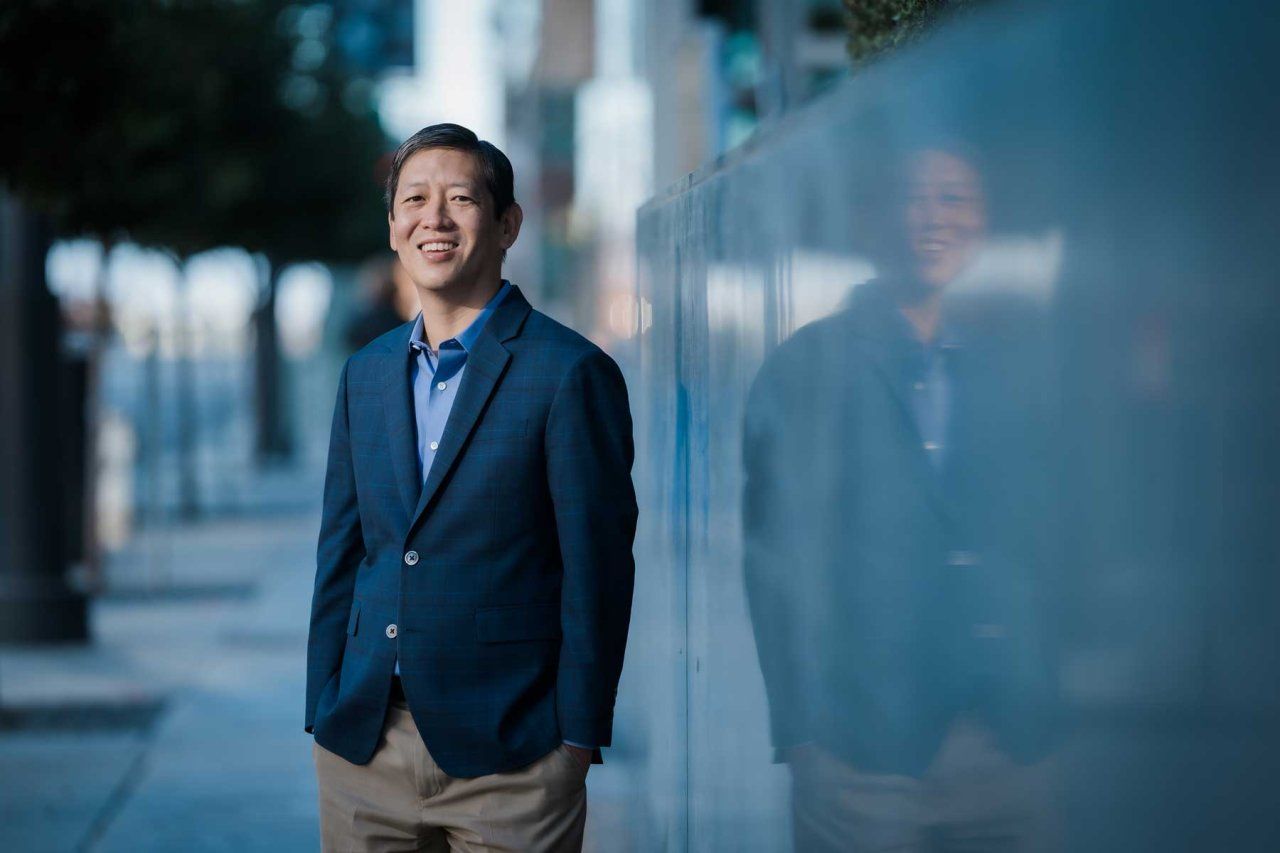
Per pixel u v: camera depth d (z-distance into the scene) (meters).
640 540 3.85
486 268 2.82
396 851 2.82
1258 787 0.96
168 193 11.14
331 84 18.42
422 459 2.78
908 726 1.59
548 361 2.72
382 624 2.75
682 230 2.98
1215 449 0.98
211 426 30.81
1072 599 1.17
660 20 11.13
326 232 18.92
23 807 5.98
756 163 2.27
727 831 2.58
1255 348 0.95
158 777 6.45
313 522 16.59
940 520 1.47
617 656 2.72
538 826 2.71
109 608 10.97
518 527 2.71
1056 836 1.21
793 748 2.12
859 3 2.89
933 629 1.50
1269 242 0.93
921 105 1.48
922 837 1.55
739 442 2.43
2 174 6.94
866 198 1.68
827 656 1.91
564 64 20.72
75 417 11.13
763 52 9.40
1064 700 1.19
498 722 2.68
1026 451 1.24
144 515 14.51
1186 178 1.00
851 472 1.78
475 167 2.80
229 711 7.73
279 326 23.41
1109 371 1.10
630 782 4.34
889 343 1.61
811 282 1.94
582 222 20.34
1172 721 1.04
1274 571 0.94
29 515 9.34
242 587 11.95
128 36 7.47
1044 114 1.19
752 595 2.36
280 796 6.14
